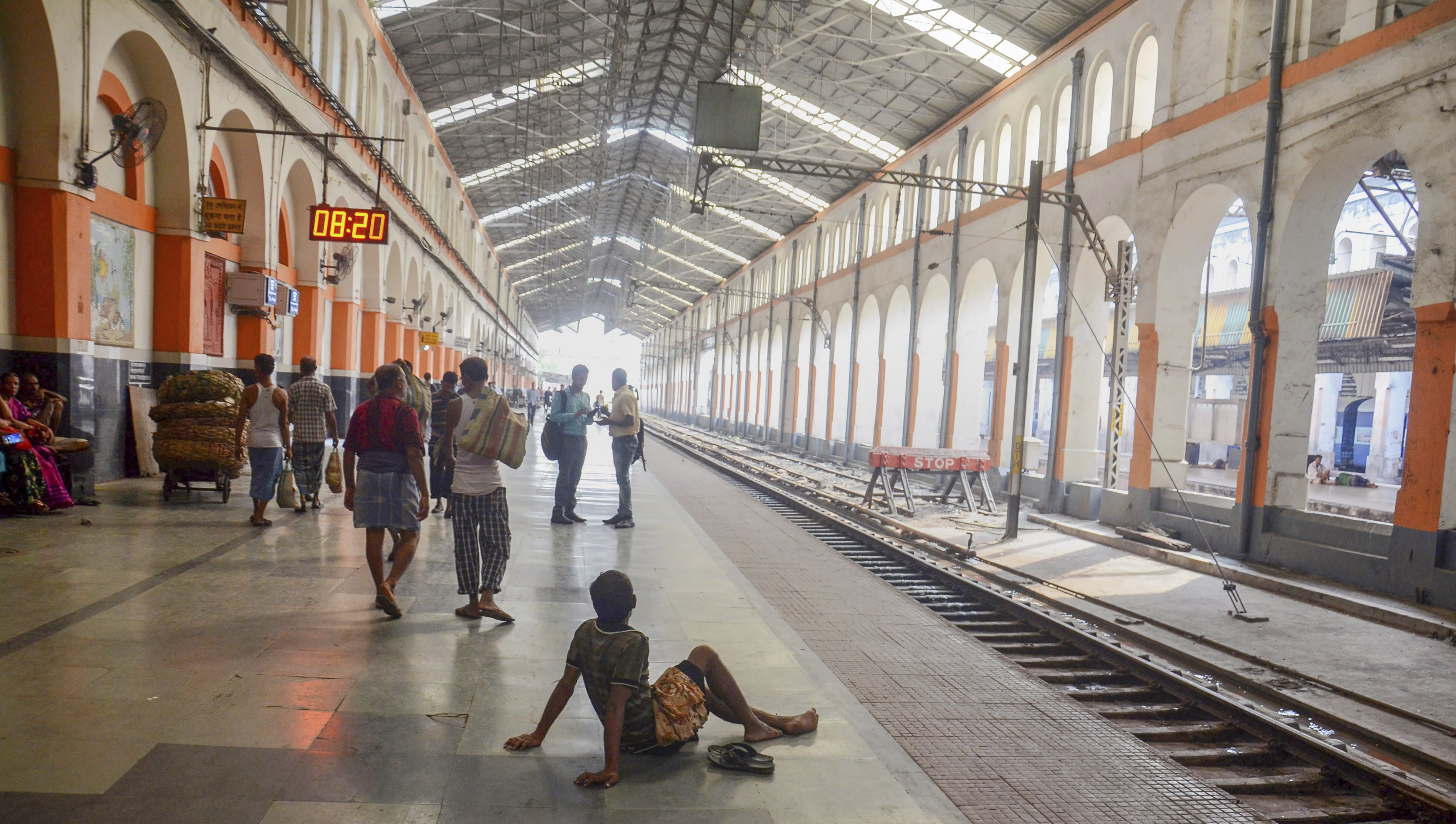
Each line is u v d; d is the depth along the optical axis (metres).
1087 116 16.56
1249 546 11.70
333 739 3.67
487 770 3.51
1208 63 13.38
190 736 3.57
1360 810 4.51
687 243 46.75
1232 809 4.04
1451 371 9.02
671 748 3.82
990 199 20.34
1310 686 6.54
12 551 6.61
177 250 11.23
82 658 4.36
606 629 3.70
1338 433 29.56
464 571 5.64
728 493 17.58
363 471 5.49
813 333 34.50
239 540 7.59
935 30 18.61
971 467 16.03
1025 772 4.34
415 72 24.20
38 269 8.71
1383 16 10.20
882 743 4.23
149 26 9.88
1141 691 6.29
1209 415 32.47
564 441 10.23
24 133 8.58
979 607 8.75
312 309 16.84
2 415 7.87
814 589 8.70
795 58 21.84
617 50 20.06
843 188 31.67
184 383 9.45
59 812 2.90
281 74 13.98
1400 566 9.33
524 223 47.53
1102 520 14.88
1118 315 14.94
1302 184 11.15
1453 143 9.06
